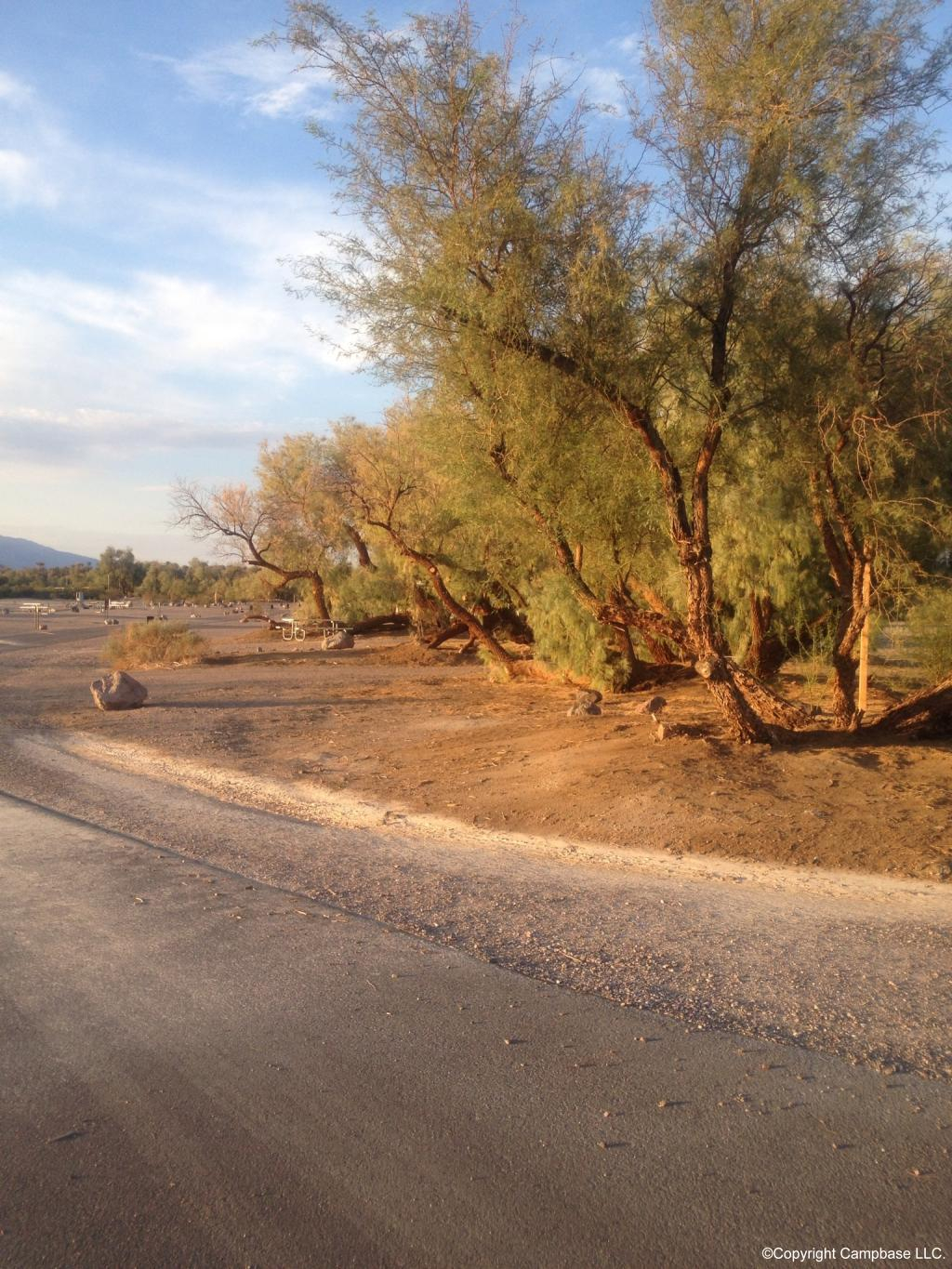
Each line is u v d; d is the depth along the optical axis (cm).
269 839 980
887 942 638
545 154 1027
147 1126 404
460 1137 394
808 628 1881
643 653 2338
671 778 1070
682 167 1009
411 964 599
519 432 1065
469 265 1023
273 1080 444
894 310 1065
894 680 1858
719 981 569
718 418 1055
